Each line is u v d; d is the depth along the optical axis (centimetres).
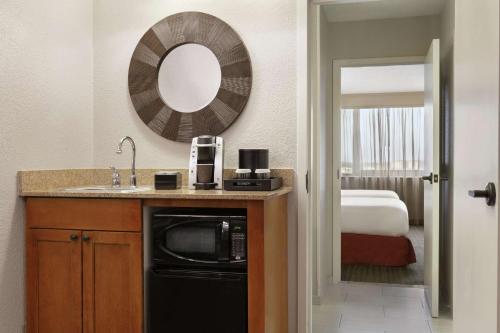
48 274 227
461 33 188
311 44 278
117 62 287
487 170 148
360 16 416
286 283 257
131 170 275
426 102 369
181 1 279
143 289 219
